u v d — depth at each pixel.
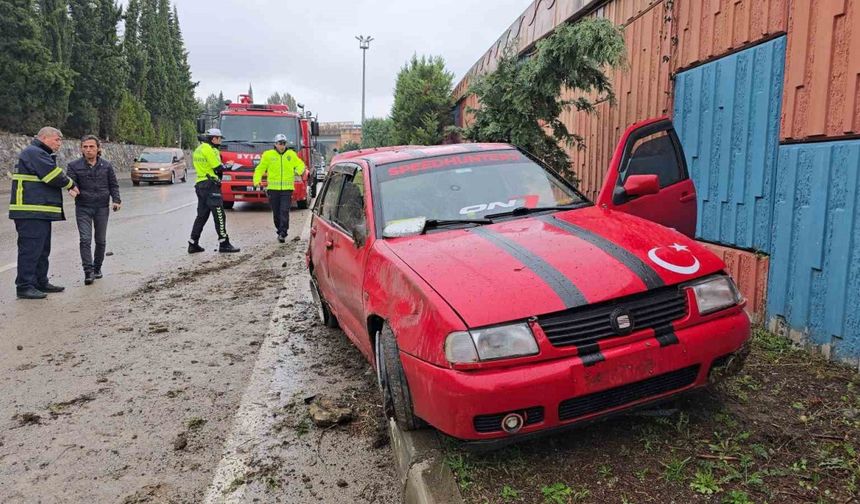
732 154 5.16
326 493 3.09
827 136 4.00
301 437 3.66
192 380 4.63
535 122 7.66
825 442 2.94
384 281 3.34
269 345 5.32
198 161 9.94
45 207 7.20
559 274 2.90
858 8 3.68
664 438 3.05
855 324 3.78
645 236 3.38
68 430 3.85
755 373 3.82
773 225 4.62
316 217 5.73
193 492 3.16
